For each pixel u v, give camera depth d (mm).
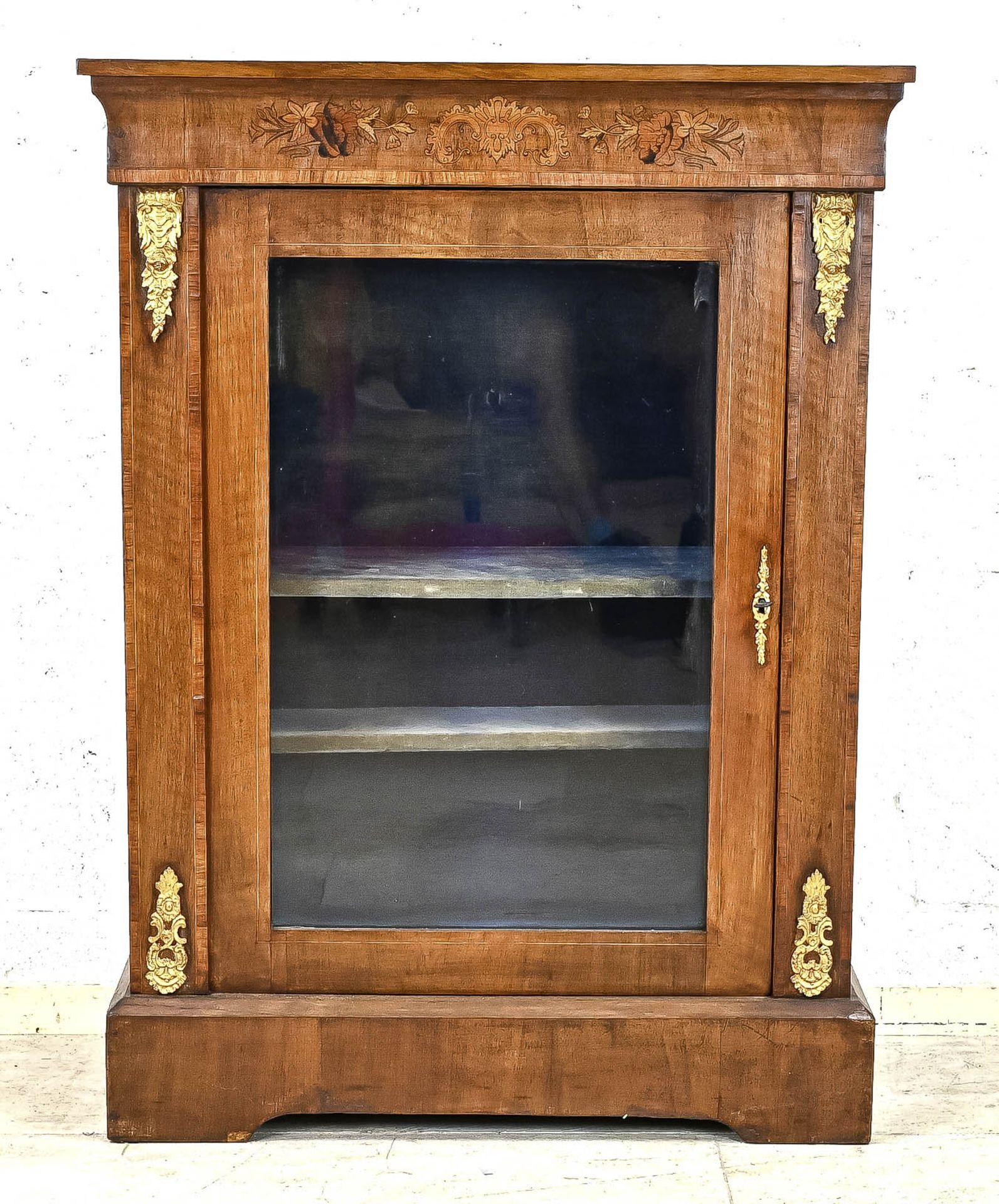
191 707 1790
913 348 2232
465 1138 1859
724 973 1846
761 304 1751
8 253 2195
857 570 1786
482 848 1846
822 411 1765
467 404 1790
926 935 2320
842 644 1795
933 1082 2068
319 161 1713
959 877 2309
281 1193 1710
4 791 2266
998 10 2193
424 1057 1812
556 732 1831
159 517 1765
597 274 1768
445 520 1805
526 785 1839
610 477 1800
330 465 1788
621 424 1791
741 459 1776
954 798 2297
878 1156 1813
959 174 2211
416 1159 1802
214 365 1755
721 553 1791
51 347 2211
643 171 1719
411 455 1794
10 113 2182
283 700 1815
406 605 1812
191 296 1729
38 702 2258
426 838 1842
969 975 2314
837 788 1814
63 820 2275
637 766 1834
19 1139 1852
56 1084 2043
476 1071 1815
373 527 1800
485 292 1771
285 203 1731
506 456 1799
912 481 2252
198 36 2207
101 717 2266
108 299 2211
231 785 1817
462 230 1742
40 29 2178
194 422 1750
